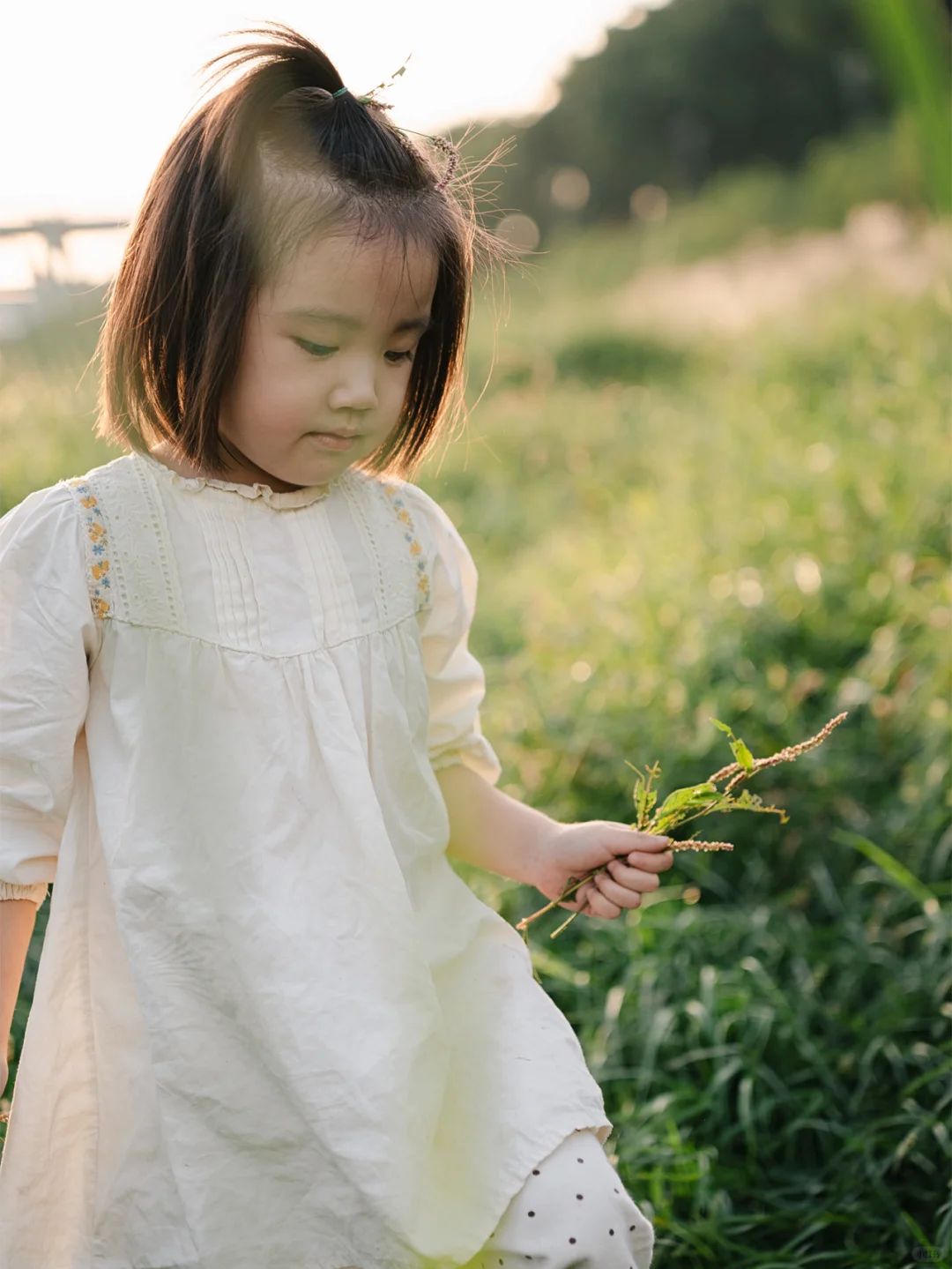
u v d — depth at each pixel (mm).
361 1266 1278
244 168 1309
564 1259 1240
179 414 1369
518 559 5184
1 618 1318
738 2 30859
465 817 1630
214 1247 1296
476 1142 1320
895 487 4254
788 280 9734
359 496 1506
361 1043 1282
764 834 2891
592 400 7770
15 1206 1338
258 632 1370
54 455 4148
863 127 24000
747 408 6082
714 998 2312
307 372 1319
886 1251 1910
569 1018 2391
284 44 1388
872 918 2619
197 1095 1308
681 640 3662
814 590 3717
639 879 1509
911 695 3160
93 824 1368
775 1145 2119
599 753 3219
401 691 1460
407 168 1370
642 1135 2062
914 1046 2232
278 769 1347
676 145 34000
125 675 1342
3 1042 1330
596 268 16609
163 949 1311
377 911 1334
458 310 1481
